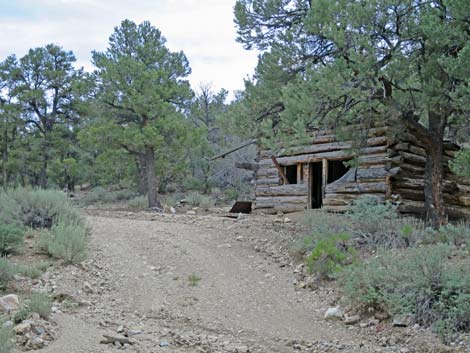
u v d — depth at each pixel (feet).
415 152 44.62
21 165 103.55
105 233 39.60
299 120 30.50
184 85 79.56
